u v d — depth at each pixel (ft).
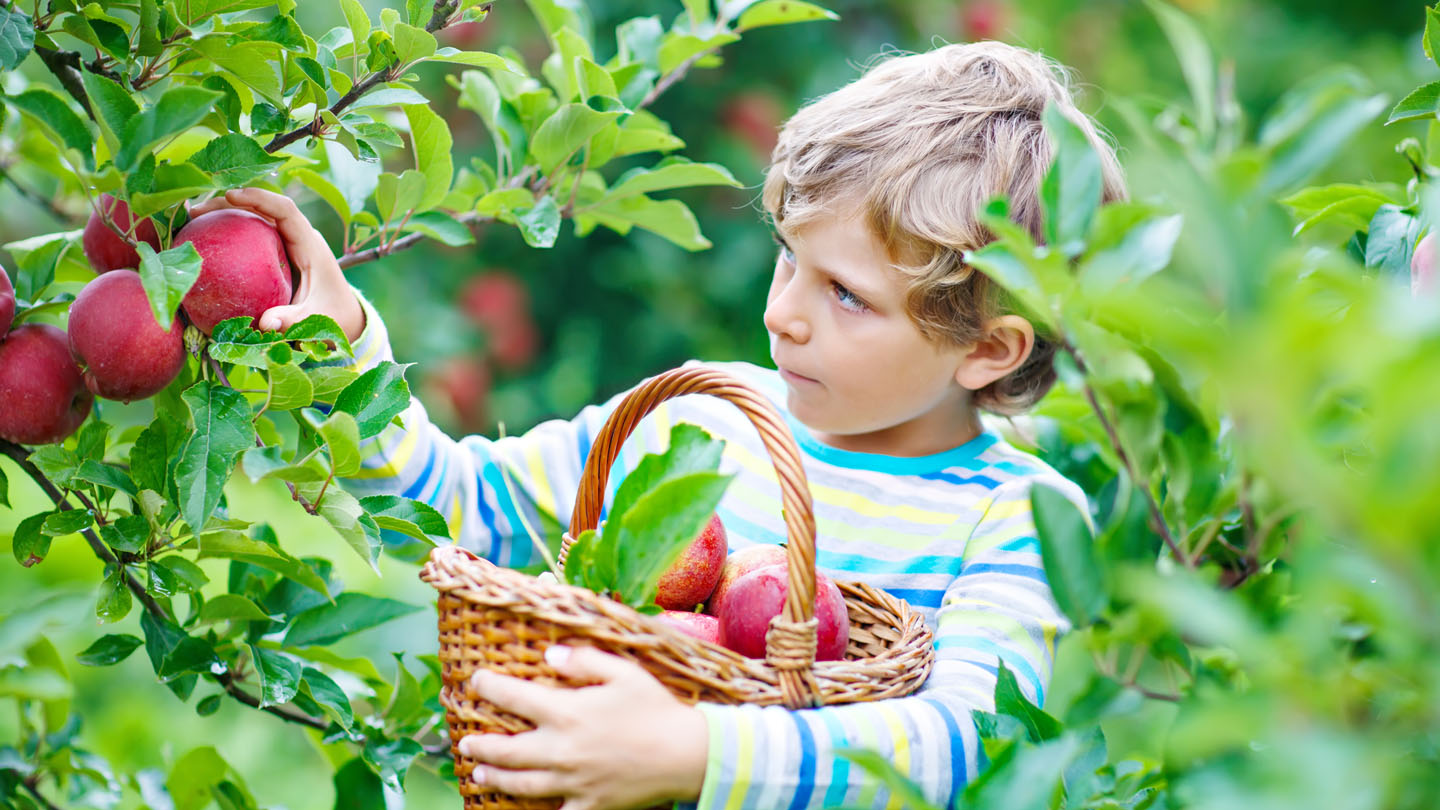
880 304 4.24
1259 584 3.43
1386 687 2.01
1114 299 1.99
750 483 4.70
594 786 3.11
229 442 3.37
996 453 4.71
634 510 3.12
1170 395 3.55
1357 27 15.21
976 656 3.94
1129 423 3.10
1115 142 5.39
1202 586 2.10
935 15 11.32
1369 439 2.45
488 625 3.25
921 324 4.25
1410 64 12.89
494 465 4.99
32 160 4.78
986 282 4.26
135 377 3.43
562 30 4.98
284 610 4.35
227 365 4.02
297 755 8.49
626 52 5.36
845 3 11.16
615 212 5.23
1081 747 3.10
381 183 4.37
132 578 3.94
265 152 3.49
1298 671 1.97
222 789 4.75
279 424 8.39
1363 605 1.91
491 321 10.90
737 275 11.12
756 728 3.18
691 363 3.77
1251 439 1.84
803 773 3.18
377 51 3.83
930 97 4.52
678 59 5.36
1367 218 4.19
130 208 3.29
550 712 3.11
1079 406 4.91
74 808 4.87
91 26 3.51
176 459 3.57
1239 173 2.40
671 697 3.18
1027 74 4.81
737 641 3.62
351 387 3.60
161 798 4.87
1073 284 2.57
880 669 3.54
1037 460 4.73
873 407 4.39
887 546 4.44
